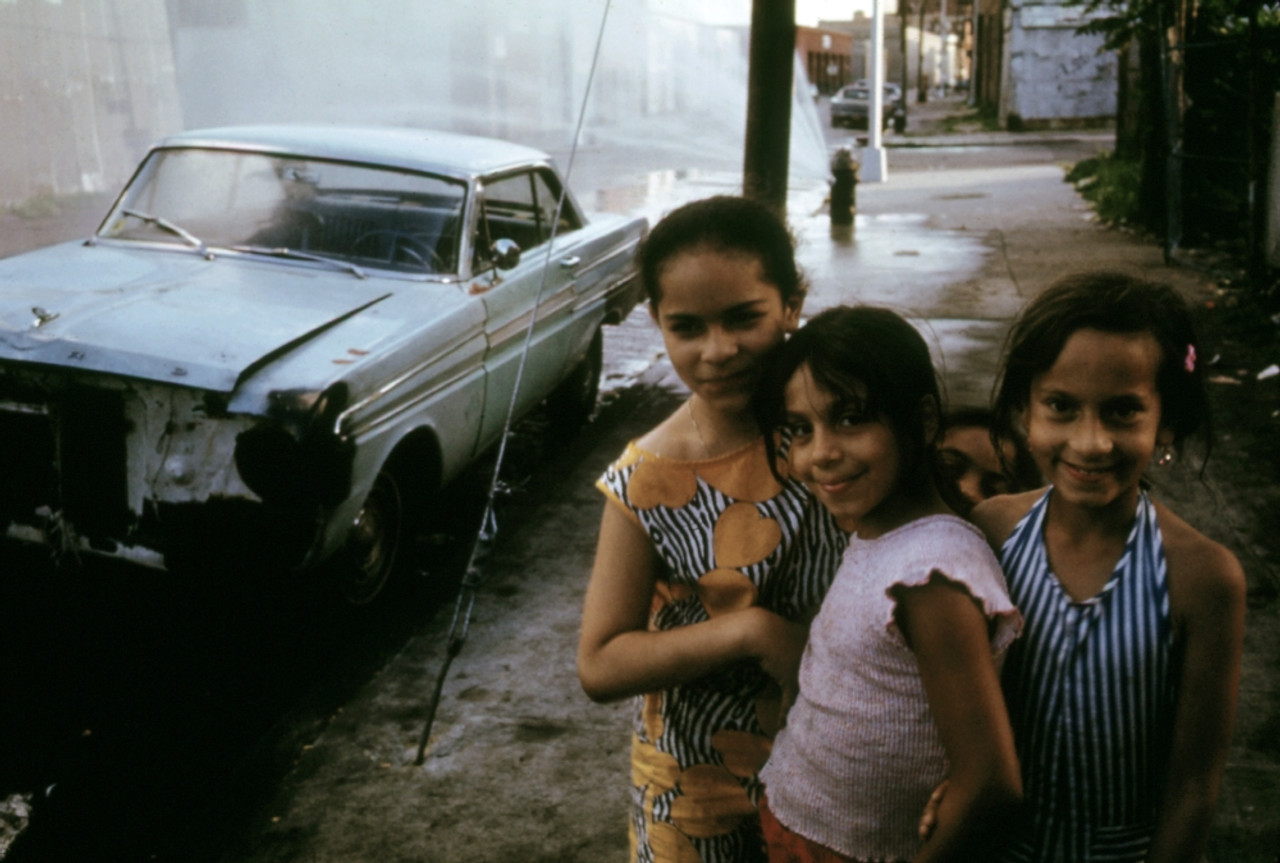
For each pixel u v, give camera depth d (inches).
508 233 213.5
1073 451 52.1
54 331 143.9
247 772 124.8
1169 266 379.6
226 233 192.1
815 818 57.2
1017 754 56.2
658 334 348.2
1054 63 1175.0
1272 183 297.9
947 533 53.4
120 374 138.1
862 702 54.6
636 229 267.7
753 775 65.6
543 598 165.9
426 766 125.0
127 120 675.4
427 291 179.0
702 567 62.7
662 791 67.4
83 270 173.5
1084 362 51.3
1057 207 571.2
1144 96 474.3
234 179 198.7
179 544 142.3
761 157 286.8
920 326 311.1
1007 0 1232.8
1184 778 52.5
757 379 59.9
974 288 367.9
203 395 137.9
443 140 218.5
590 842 111.6
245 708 141.1
